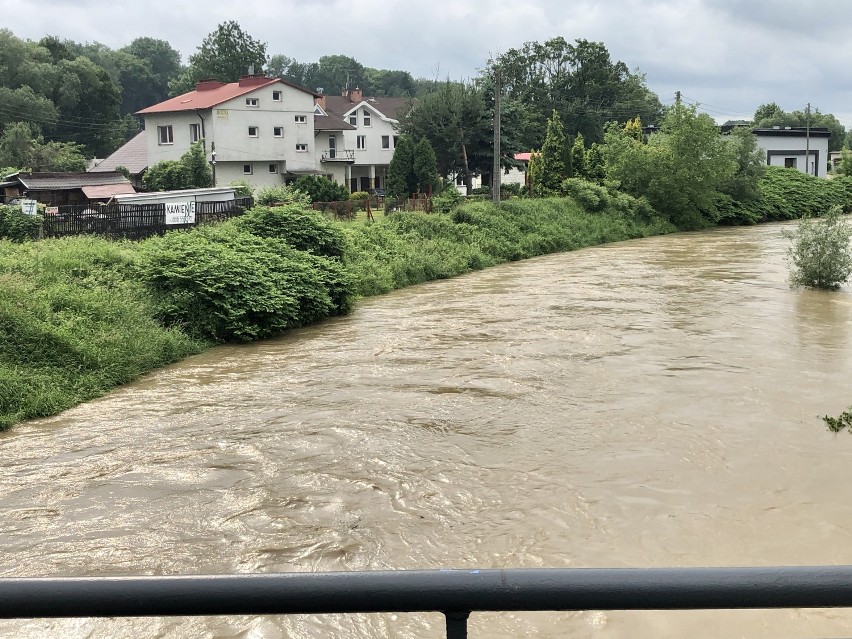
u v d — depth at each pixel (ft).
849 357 36.73
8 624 15.78
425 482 22.98
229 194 104.58
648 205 130.52
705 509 20.66
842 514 20.20
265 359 41.11
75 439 28.19
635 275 71.26
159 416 30.81
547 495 21.80
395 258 75.05
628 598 3.84
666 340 41.09
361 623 15.74
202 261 48.16
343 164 185.68
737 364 35.55
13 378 32.58
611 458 24.43
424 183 131.03
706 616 15.76
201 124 160.76
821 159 223.51
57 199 129.39
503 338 43.14
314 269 54.39
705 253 91.86
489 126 149.48
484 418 28.84
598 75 268.21
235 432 28.25
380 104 214.48
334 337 46.57
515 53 268.41
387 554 18.70
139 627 15.65
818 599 3.85
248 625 15.70
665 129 140.26
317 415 29.94
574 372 34.94
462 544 19.10
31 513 21.48
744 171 153.28
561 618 15.80
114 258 50.03
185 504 21.91
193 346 43.50
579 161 138.92
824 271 59.31
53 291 41.60
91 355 36.40
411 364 37.81
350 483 23.08
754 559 17.97
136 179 165.48
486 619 15.78
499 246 92.58
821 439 25.68
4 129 205.77
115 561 18.58
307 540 19.52
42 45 258.16
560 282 68.23
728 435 26.18
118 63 357.41
